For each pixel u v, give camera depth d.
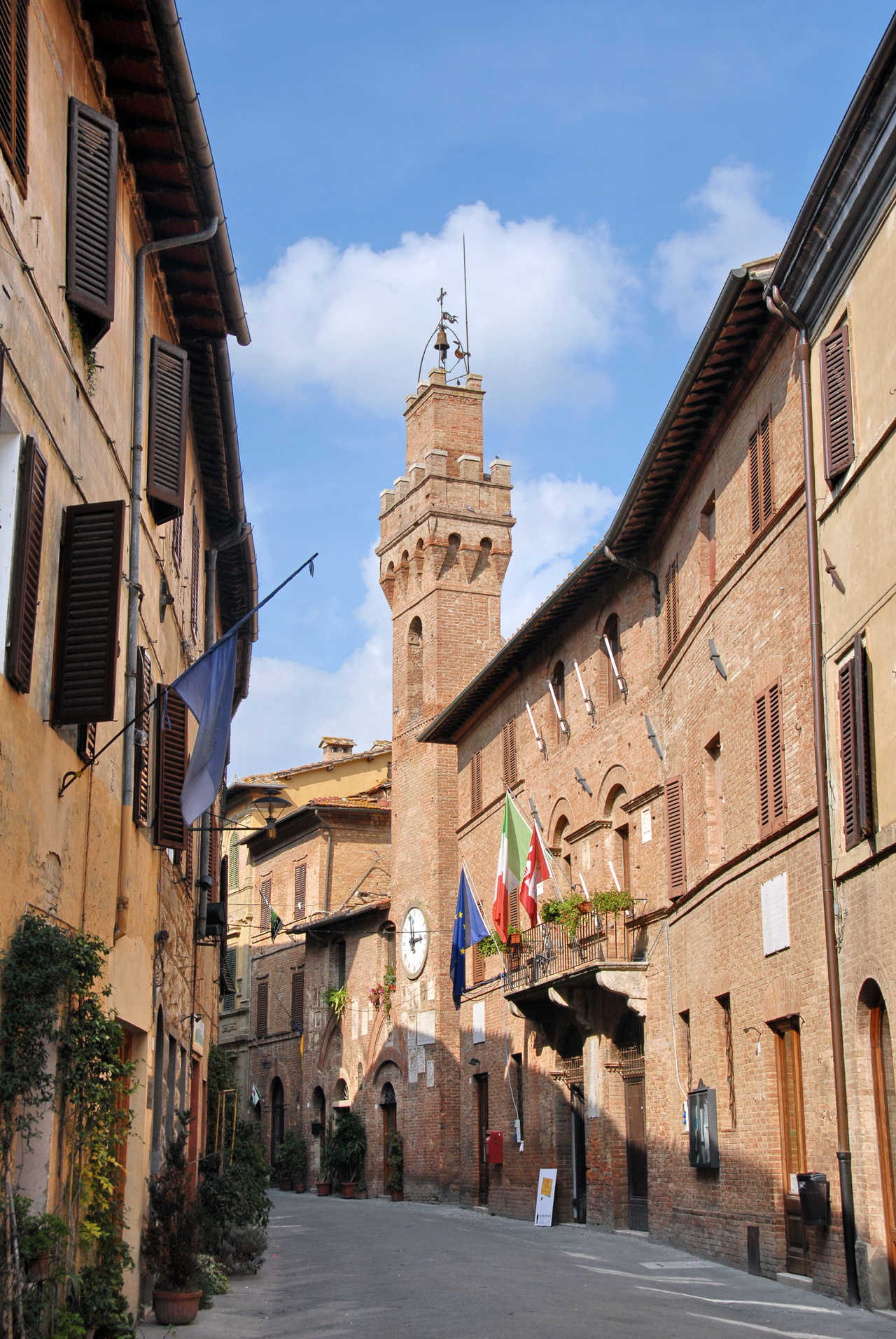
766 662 20.64
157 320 17.20
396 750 52.00
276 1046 63.03
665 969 26.97
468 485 51.38
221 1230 21.34
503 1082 38.31
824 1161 17.92
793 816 19.44
